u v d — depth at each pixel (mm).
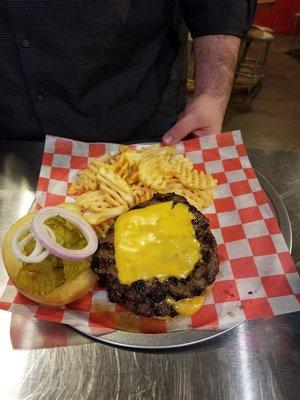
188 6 453
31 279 291
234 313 292
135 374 266
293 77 1350
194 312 292
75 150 415
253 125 1083
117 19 397
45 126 465
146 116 495
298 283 302
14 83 433
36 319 295
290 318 295
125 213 329
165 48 479
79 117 462
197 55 473
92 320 291
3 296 300
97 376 265
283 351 276
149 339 276
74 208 350
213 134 424
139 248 301
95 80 440
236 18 439
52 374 266
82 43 400
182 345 273
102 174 371
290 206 385
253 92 1234
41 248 291
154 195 352
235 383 260
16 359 273
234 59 459
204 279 293
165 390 258
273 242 335
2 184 405
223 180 394
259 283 309
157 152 409
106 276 295
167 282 289
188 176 386
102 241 313
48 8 374
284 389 257
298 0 1653
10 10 373
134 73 455
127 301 291
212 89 451
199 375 264
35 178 412
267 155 444
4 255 311
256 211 363
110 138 488
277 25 1729
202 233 313
